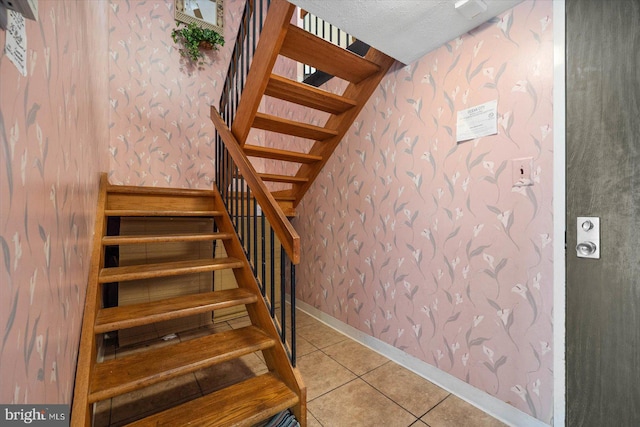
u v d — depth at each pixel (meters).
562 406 1.17
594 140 1.09
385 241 1.95
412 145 1.76
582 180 1.12
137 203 2.10
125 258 2.09
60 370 0.78
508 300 1.34
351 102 2.01
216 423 1.06
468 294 1.49
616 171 1.04
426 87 1.68
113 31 2.72
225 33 3.36
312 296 2.67
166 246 2.23
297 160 2.36
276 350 1.40
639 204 1.00
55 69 0.80
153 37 2.92
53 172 0.77
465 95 1.49
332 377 1.71
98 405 1.44
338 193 2.34
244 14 1.86
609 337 1.06
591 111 1.09
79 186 1.10
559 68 1.17
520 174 1.29
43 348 0.66
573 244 1.14
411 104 1.76
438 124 1.62
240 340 1.40
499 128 1.36
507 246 1.34
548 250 1.21
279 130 2.10
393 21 1.40
